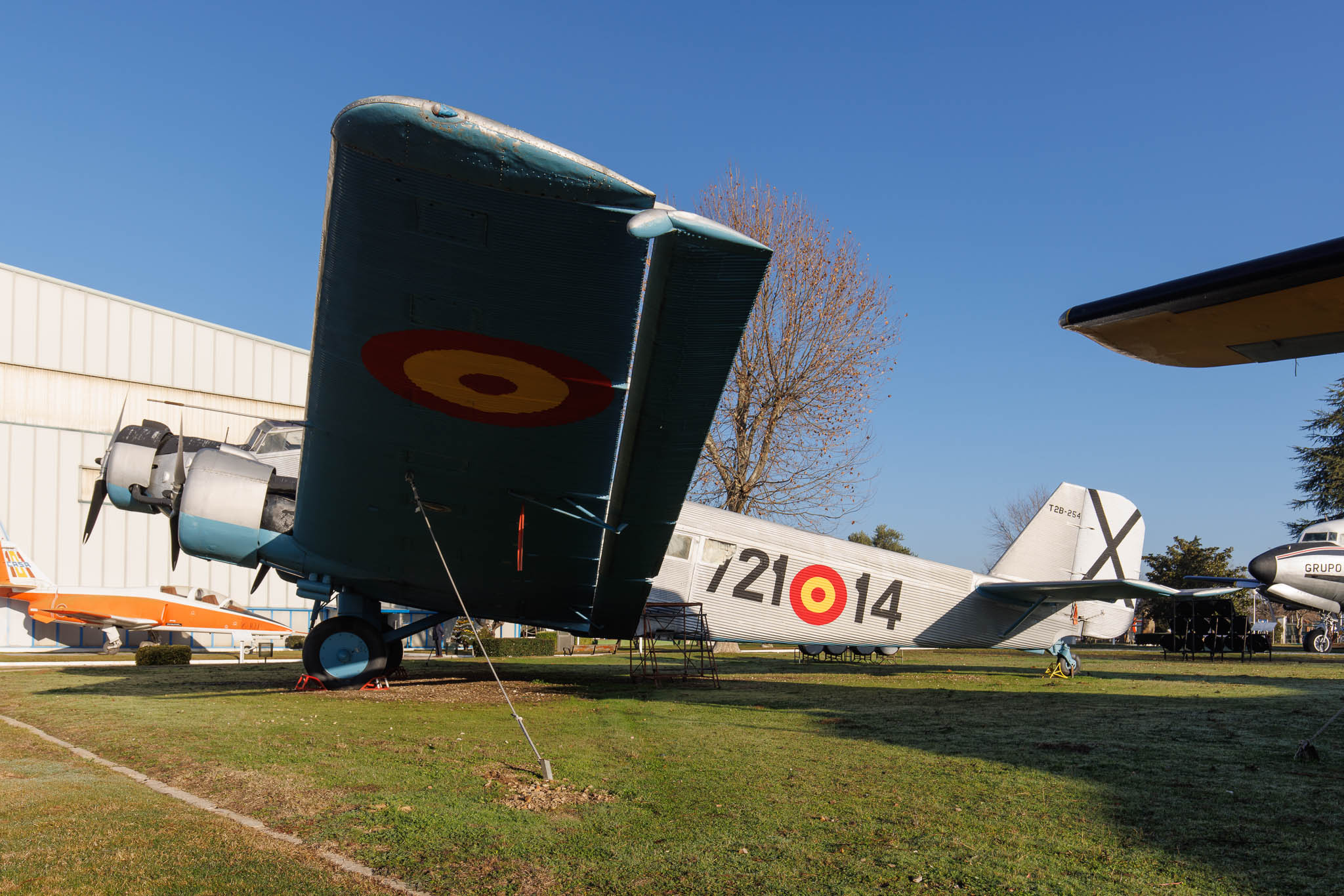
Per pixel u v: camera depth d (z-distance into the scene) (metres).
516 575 11.78
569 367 7.27
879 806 5.14
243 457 12.01
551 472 9.16
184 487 11.62
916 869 3.94
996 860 4.07
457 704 10.70
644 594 12.25
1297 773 6.12
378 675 12.83
